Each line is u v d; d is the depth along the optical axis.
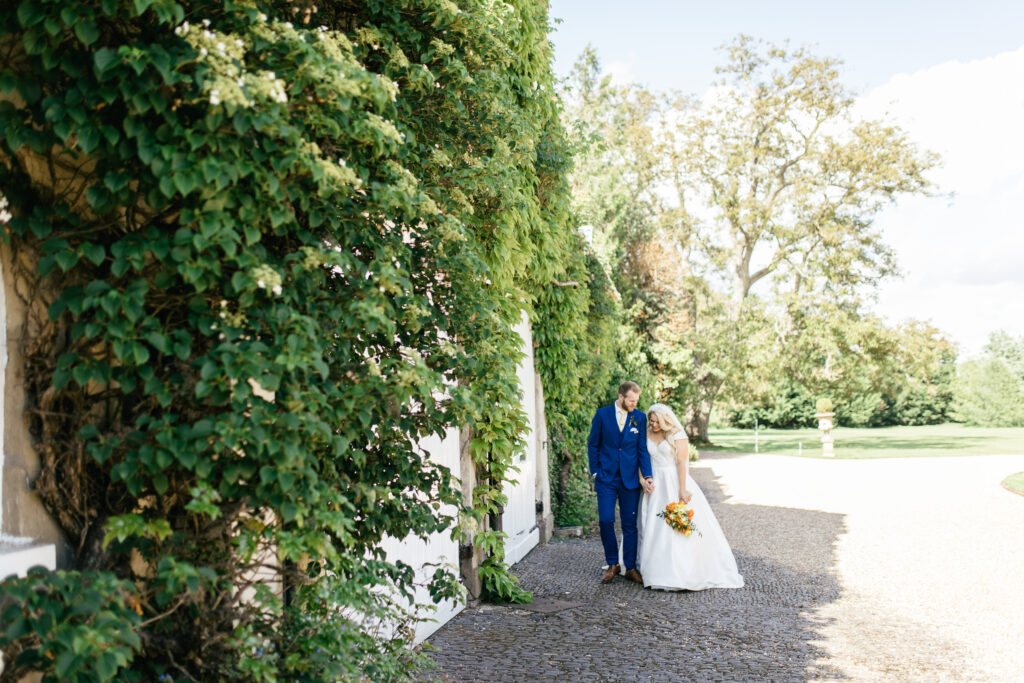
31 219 2.35
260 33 2.42
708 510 6.79
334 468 2.89
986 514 11.05
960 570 7.53
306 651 2.60
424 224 3.50
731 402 31.91
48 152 2.45
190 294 2.45
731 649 4.75
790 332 29.30
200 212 2.35
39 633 1.99
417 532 3.36
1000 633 5.30
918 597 6.44
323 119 2.53
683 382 23.84
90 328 2.21
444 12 3.49
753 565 7.79
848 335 28.05
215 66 2.21
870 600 6.32
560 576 7.06
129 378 2.32
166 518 2.56
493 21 4.00
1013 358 56.56
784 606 6.04
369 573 2.94
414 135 3.43
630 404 6.97
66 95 2.20
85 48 2.32
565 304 8.75
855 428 44.22
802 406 43.41
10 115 2.24
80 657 1.95
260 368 2.29
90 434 2.32
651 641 4.91
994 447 26.16
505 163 4.23
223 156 2.29
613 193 21.20
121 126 2.30
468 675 4.14
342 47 2.89
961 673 4.37
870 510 11.75
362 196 3.00
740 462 21.17
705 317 28.80
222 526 2.57
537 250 6.87
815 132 29.33
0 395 2.36
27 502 2.42
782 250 29.56
